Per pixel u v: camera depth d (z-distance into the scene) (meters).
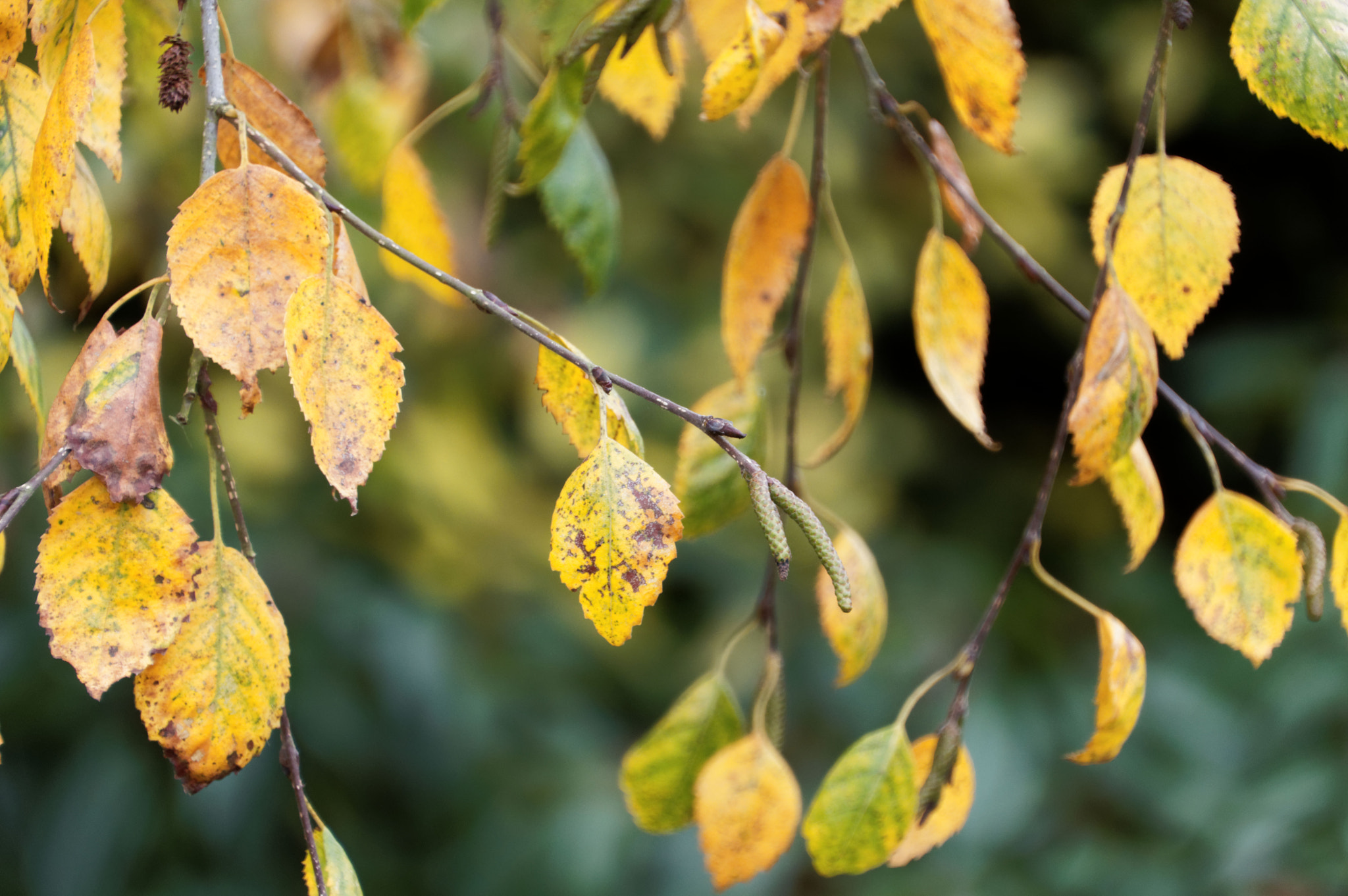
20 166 0.99
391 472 2.43
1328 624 2.70
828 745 2.93
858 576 1.11
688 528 1.10
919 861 2.68
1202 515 1.05
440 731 2.39
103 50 1.02
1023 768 2.78
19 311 1.01
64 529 0.95
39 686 2.10
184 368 2.17
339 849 0.98
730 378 3.05
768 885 2.59
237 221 0.95
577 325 2.89
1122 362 1.02
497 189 1.13
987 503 3.85
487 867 2.47
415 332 2.56
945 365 1.09
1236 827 2.48
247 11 1.76
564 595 2.92
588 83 1.04
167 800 2.15
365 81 1.23
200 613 0.96
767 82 1.04
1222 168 3.83
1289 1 1.00
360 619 2.34
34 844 2.05
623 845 2.54
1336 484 2.93
